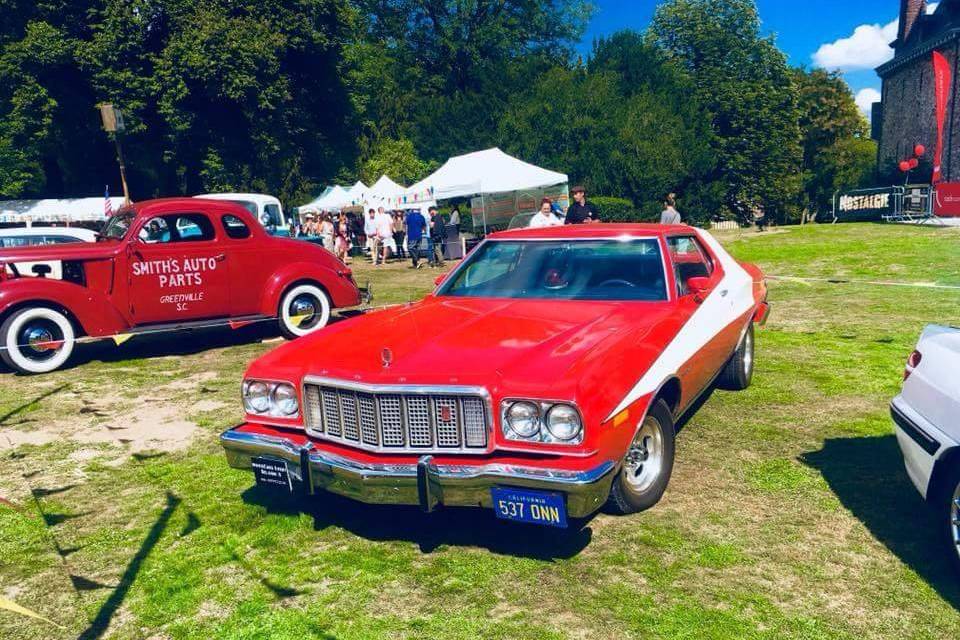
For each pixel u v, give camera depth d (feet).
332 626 9.82
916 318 28.99
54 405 21.26
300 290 30.09
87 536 12.80
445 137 130.82
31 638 9.80
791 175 140.97
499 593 10.45
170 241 27.37
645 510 12.80
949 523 10.32
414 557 11.64
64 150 92.43
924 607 9.70
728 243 68.03
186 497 14.42
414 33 166.50
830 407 18.29
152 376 24.71
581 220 39.75
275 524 13.08
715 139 128.36
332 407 11.66
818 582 10.39
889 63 137.90
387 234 67.62
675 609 9.84
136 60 81.30
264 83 84.28
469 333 12.61
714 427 16.97
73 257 25.64
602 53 128.06
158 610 10.39
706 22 139.85
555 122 112.16
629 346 11.90
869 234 69.15
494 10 167.32
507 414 10.52
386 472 10.76
